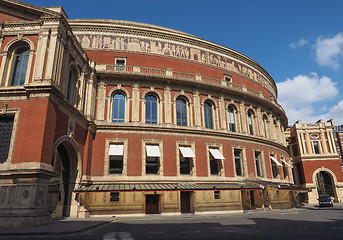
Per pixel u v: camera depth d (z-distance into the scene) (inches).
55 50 746.8
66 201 867.4
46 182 667.4
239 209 1055.0
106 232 520.4
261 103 1456.7
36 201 620.1
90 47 1161.4
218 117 1235.2
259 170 1320.1
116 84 1112.2
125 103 1107.3
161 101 1135.6
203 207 1003.9
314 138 2095.2
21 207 608.7
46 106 690.2
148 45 1240.8
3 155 700.0
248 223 664.4
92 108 1026.7
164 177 1029.8
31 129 672.4
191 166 1098.1
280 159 1496.1
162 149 1061.8
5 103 721.6
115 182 977.5
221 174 1144.8
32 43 773.9
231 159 1195.3
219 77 1373.0
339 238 405.7
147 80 1143.6
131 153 1027.3
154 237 444.8
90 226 584.4
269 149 1406.3
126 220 791.7
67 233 497.4
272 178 1347.2
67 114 815.7
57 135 746.2
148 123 1112.2
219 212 1017.5
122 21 1250.6
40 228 552.4
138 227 605.9
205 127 1202.0
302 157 2036.2
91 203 896.9
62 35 792.9
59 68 760.3
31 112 687.7
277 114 1651.1
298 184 2090.3
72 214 847.7
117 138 1035.3
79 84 954.7
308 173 1996.8
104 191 852.6
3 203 634.2
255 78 1595.7
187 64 1290.6
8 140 712.4
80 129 924.0
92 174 973.2
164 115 1122.7
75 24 1176.8
